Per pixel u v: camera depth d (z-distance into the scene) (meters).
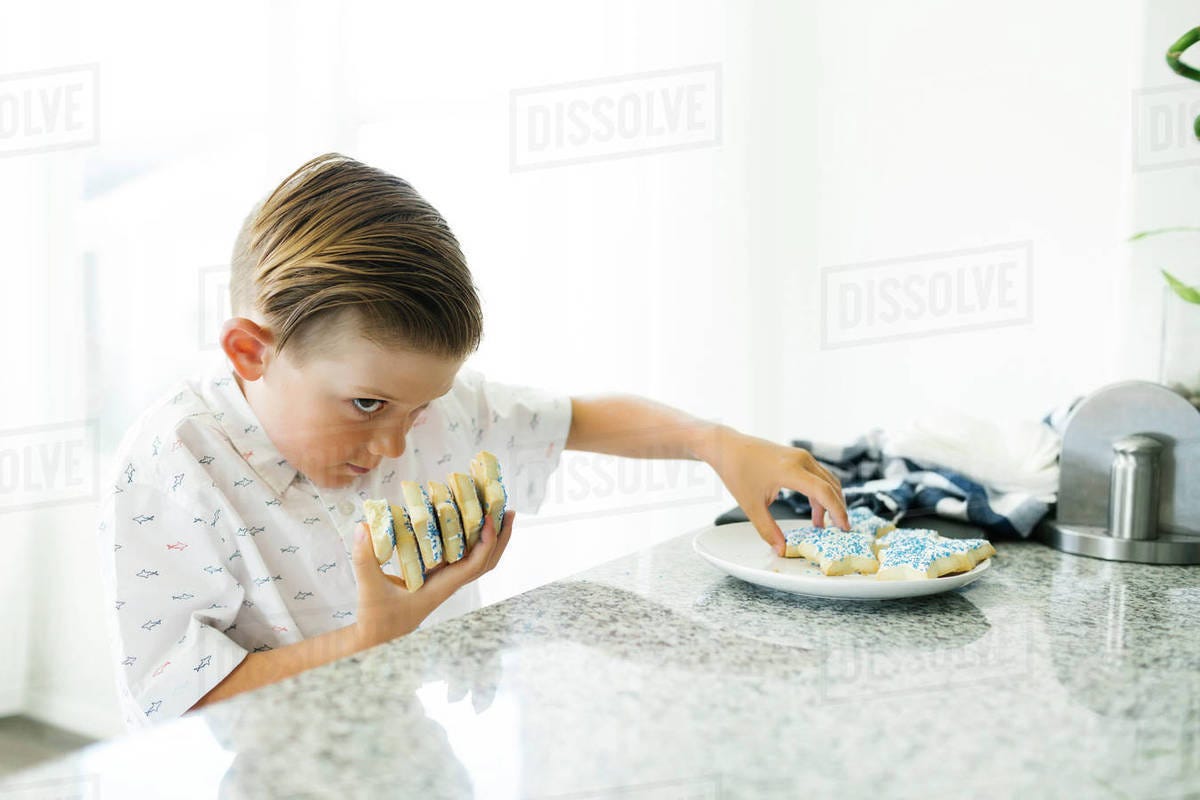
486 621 0.53
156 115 0.96
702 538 0.69
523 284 1.25
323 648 0.57
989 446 0.89
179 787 0.32
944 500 0.84
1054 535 0.79
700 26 1.48
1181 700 0.41
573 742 0.36
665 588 0.62
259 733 0.36
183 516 0.61
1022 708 0.40
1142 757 0.35
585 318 1.34
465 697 0.41
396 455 0.65
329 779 0.32
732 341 1.52
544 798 0.31
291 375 0.60
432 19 1.15
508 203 1.23
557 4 1.28
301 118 1.06
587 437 0.92
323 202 0.60
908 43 1.52
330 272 0.57
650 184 1.43
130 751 0.34
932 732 0.37
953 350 1.54
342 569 0.67
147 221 0.95
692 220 1.50
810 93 1.61
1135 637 0.52
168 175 0.97
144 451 0.62
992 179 1.48
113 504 0.60
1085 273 1.41
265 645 0.65
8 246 0.85
